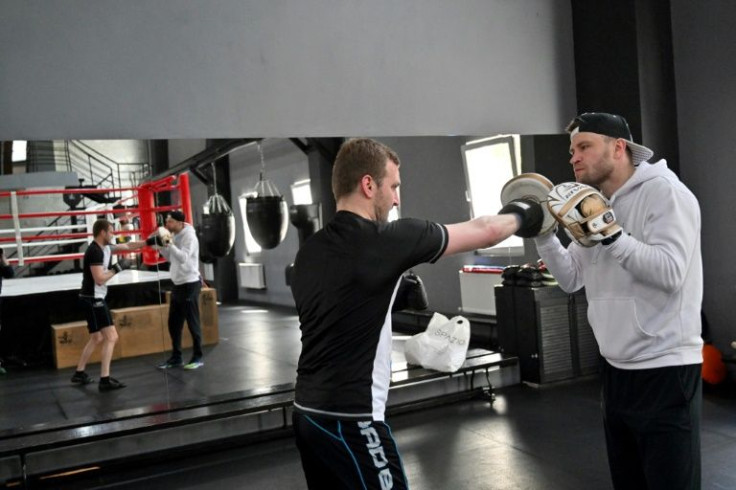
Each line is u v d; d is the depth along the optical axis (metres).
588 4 4.77
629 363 1.75
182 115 3.62
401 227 1.44
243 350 3.93
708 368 4.26
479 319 4.82
